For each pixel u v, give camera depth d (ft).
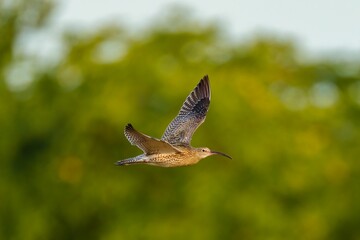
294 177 140.77
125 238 138.41
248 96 143.23
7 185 145.38
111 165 141.28
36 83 150.92
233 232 137.28
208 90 74.74
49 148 146.92
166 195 139.64
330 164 149.38
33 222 142.92
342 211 148.97
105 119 139.44
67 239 146.41
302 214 143.13
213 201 136.05
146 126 138.41
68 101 147.13
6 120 148.46
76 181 142.20
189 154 71.46
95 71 147.13
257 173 138.92
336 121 156.46
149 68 144.15
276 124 143.43
